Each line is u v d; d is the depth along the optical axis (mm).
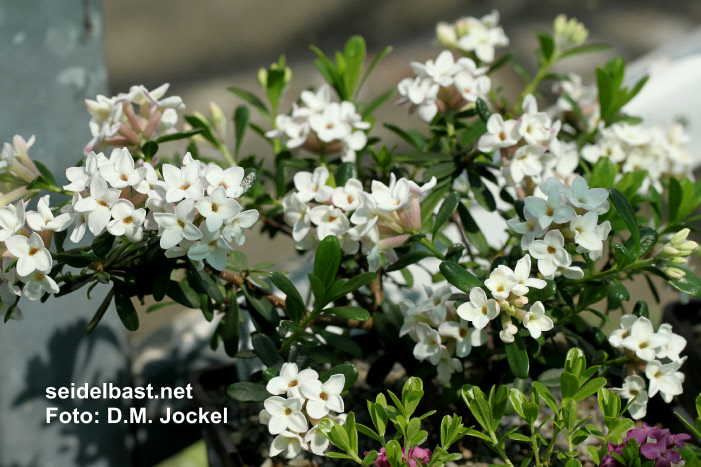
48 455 560
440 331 487
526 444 529
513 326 466
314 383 466
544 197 493
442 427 462
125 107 505
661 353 480
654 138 553
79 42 567
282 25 1845
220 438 522
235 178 468
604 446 464
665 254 470
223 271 509
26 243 462
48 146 563
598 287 490
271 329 514
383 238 491
